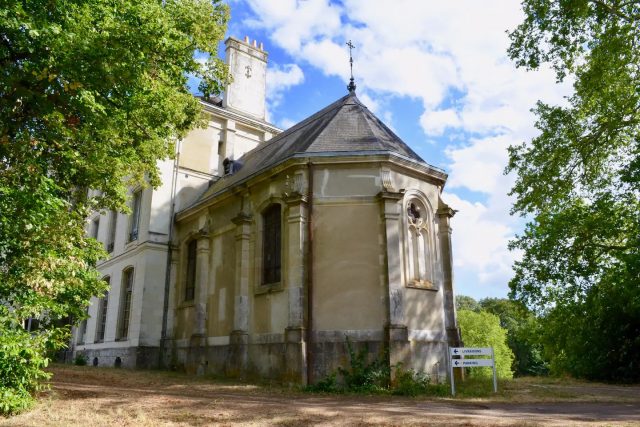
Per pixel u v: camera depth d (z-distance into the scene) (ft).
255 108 92.48
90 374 50.67
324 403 33.76
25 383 26.22
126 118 37.42
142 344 70.64
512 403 36.58
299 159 50.21
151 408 28.17
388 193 48.21
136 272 75.92
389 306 45.60
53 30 27.27
